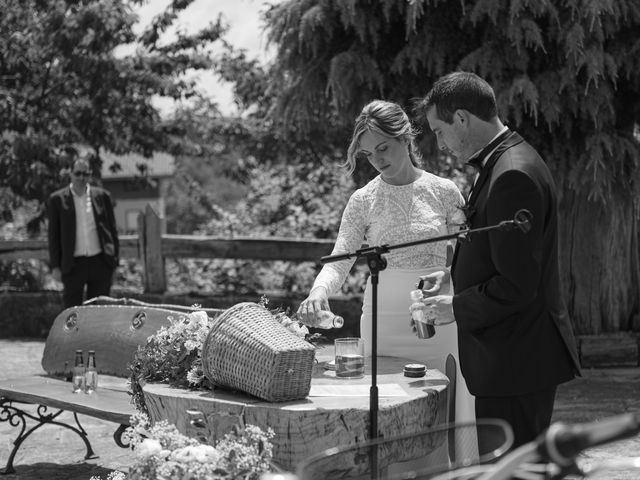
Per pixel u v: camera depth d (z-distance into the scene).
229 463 2.73
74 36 12.87
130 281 12.38
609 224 7.89
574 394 6.70
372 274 2.81
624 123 7.43
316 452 2.89
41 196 12.75
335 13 7.41
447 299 3.01
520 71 6.99
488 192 2.86
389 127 3.76
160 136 14.45
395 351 3.92
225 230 11.45
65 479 4.81
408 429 2.99
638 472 4.29
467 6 7.11
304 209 11.25
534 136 7.35
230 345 3.12
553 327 2.91
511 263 2.75
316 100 8.00
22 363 8.61
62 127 13.56
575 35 6.63
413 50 7.16
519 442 2.91
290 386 3.01
